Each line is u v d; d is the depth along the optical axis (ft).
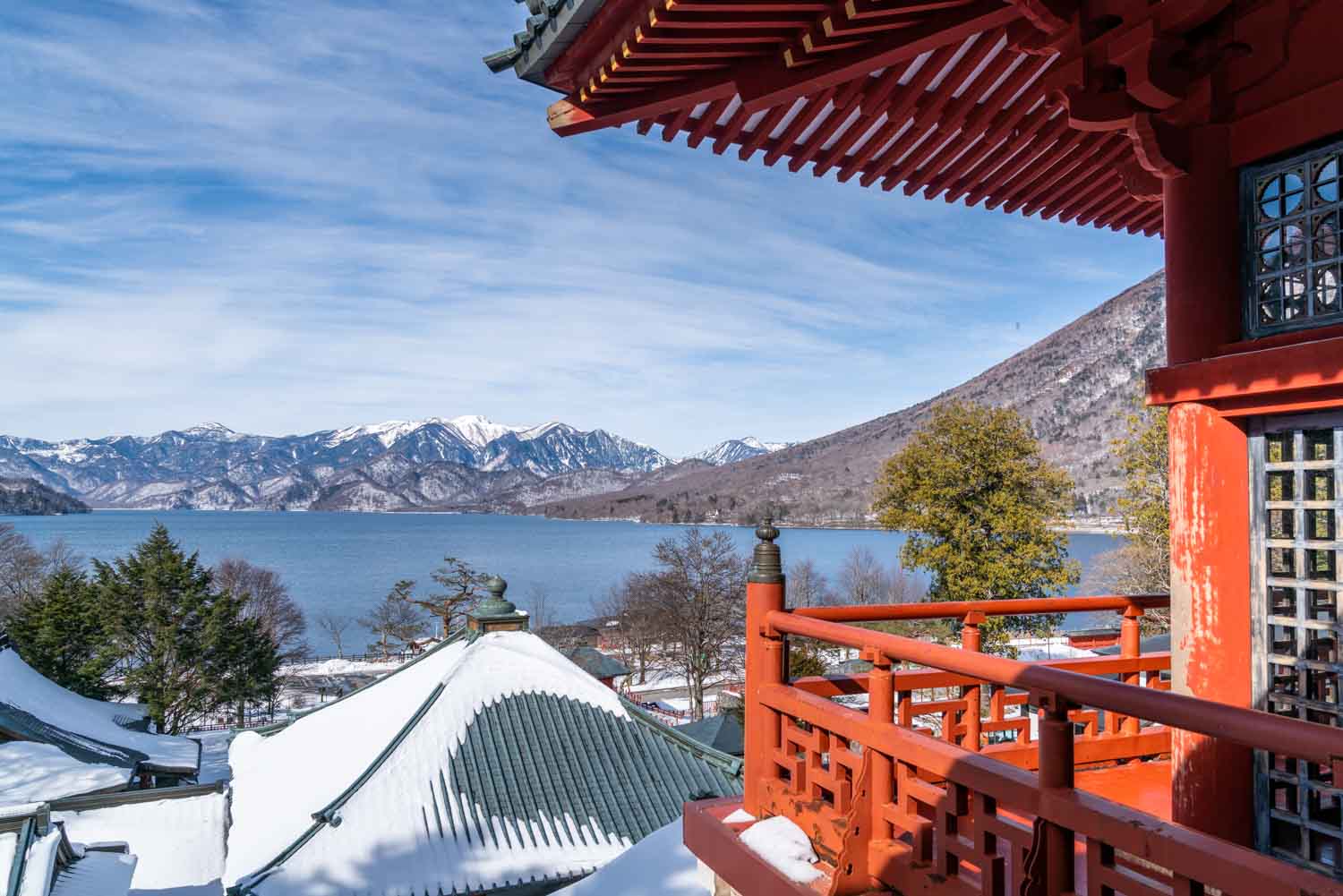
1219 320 10.32
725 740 75.46
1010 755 14.42
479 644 49.01
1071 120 10.29
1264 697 9.80
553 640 196.54
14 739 70.74
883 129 13.10
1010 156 14.20
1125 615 16.33
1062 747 7.54
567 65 11.17
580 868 36.01
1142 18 9.38
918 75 11.51
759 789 12.42
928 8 9.47
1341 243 9.21
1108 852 7.07
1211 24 9.93
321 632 288.30
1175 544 10.75
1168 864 6.35
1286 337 9.55
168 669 124.98
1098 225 17.53
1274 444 10.06
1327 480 9.48
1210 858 6.06
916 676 13.43
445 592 347.36
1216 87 10.21
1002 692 14.65
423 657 54.13
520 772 41.24
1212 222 10.36
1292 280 9.82
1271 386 9.18
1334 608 9.67
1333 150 9.35
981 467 81.46
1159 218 17.22
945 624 83.46
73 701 89.97
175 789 60.44
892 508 87.97
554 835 37.88
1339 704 9.05
